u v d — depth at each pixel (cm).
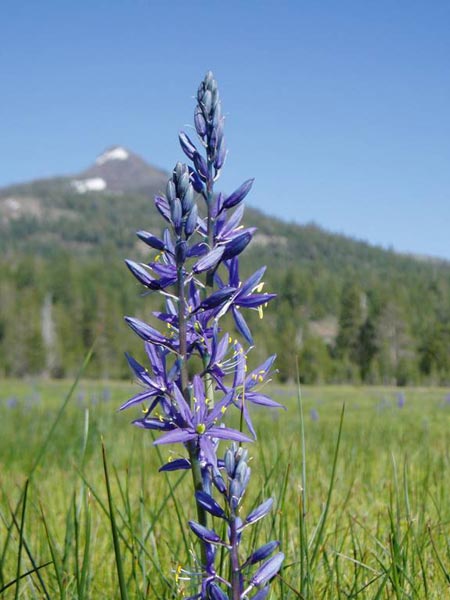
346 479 665
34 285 13575
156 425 235
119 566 244
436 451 846
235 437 227
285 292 14888
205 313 246
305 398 3716
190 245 251
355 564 355
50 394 3706
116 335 10331
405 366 9262
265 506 217
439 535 446
